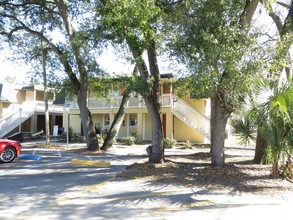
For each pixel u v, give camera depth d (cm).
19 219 566
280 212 609
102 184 888
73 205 663
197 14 1023
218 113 1084
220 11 988
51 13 1944
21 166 1233
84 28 1174
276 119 806
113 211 620
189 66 937
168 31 1060
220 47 889
